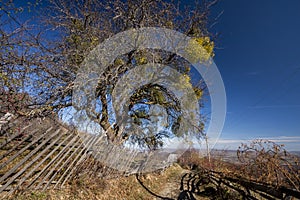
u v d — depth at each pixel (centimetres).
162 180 709
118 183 472
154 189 551
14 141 335
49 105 486
